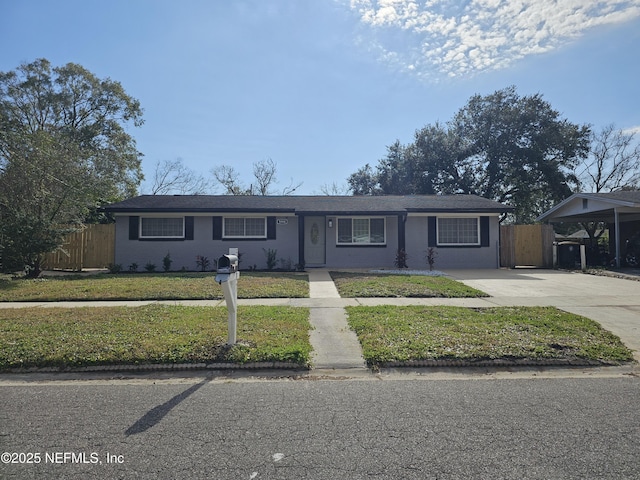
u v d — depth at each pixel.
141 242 16.53
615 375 5.07
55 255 17.16
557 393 4.41
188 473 2.83
